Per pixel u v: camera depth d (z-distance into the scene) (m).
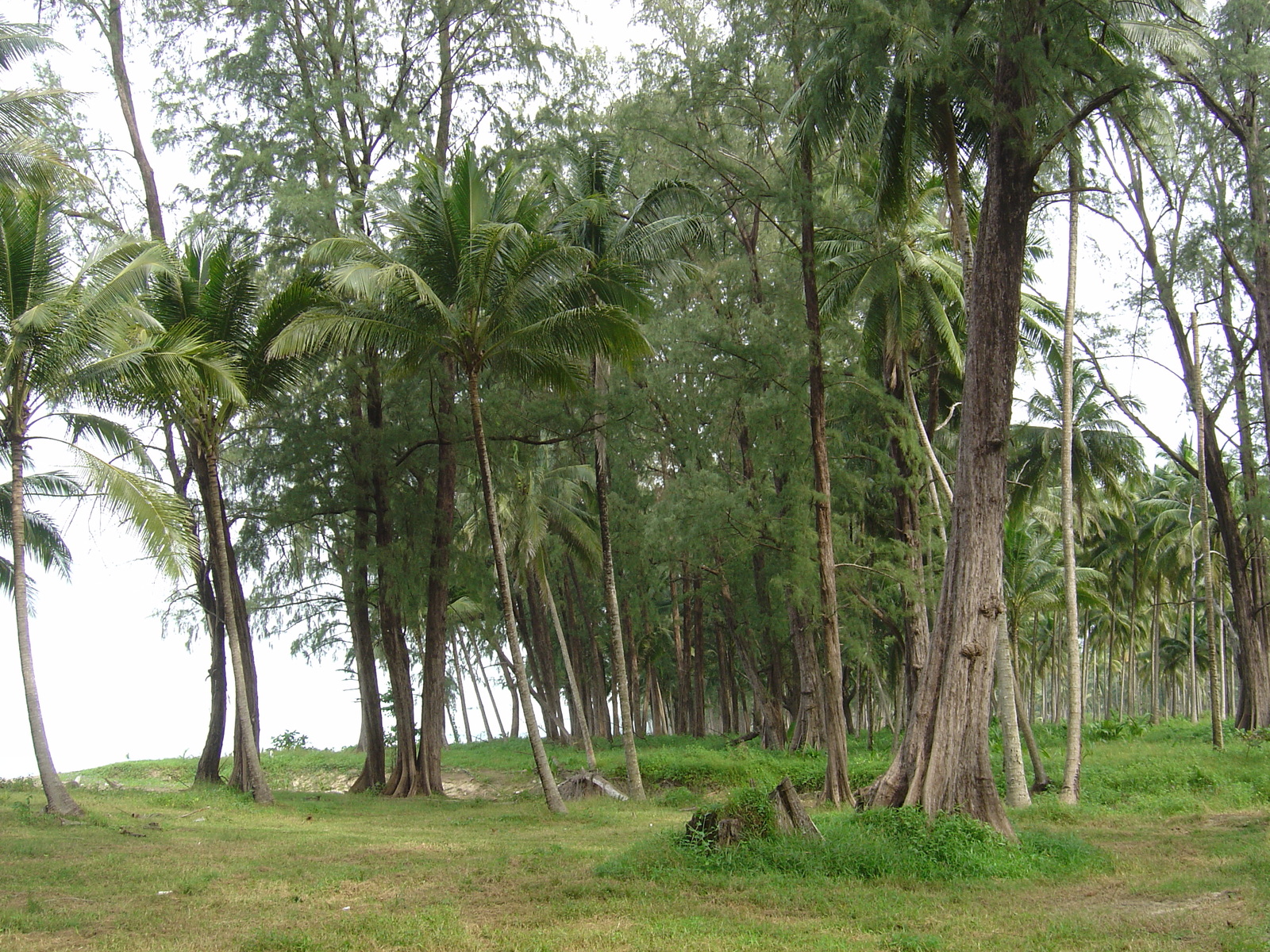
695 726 38.78
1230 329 22.36
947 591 13.28
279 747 42.19
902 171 16.69
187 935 7.72
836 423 23.98
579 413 22.06
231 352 19.09
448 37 24.39
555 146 23.64
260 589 25.38
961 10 13.69
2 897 9.27
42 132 19.11
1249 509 21.56
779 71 18.89
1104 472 34.91
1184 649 55.09
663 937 7.55
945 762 12.63
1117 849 11.71
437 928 7.82
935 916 8.40
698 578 29.73
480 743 46.09
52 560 25.08
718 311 24.02
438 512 23.55
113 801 18.80
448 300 17.66
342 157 23.52
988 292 13.47
